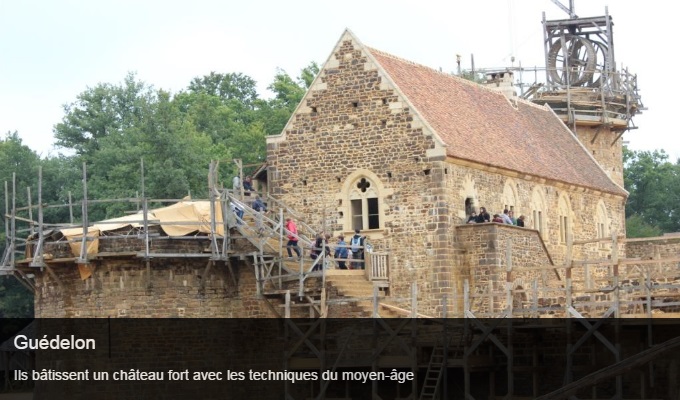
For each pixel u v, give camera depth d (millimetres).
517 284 52125
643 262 44750
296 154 54688
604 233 66688
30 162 85438
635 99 78688
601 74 77500
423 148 51844
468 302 46156
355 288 49250
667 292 51844
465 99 60125
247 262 49906
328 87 54156
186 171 78188
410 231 51906
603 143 77688
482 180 54375
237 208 51281
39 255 49750
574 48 79500
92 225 50062
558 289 45844
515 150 59344
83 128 88500
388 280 51812
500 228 51375
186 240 50094
